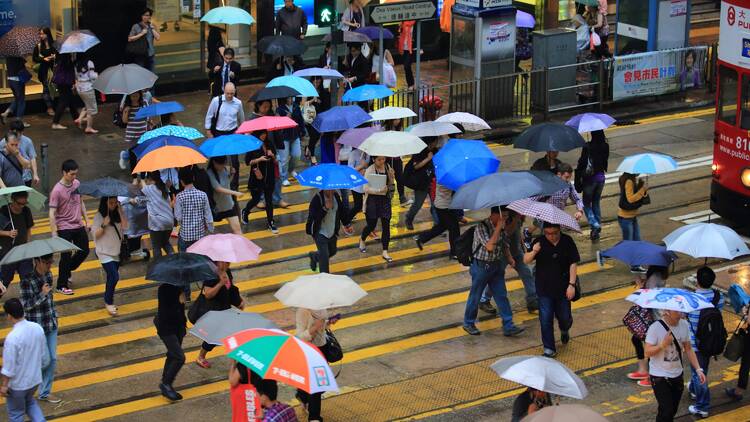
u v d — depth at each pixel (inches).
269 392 717.9
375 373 995.9
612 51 2215.8
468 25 1825.8
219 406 937.5
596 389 960.9
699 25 2380.7
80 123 1711.4
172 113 1392.7
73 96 1736.0
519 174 1040.2
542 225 1114.1
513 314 1126.4
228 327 791.7
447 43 2192.4
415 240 1290.6
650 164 1167.6
